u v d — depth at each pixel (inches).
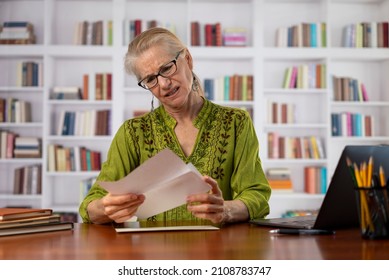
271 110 260.8
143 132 90.2
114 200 69.8
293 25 269.9
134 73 83.9
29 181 255.6
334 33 273.6
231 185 88.3
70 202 268.7
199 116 89.3
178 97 83.6
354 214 69.4
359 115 263.3
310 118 272.5
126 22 257.0
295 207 271.7
